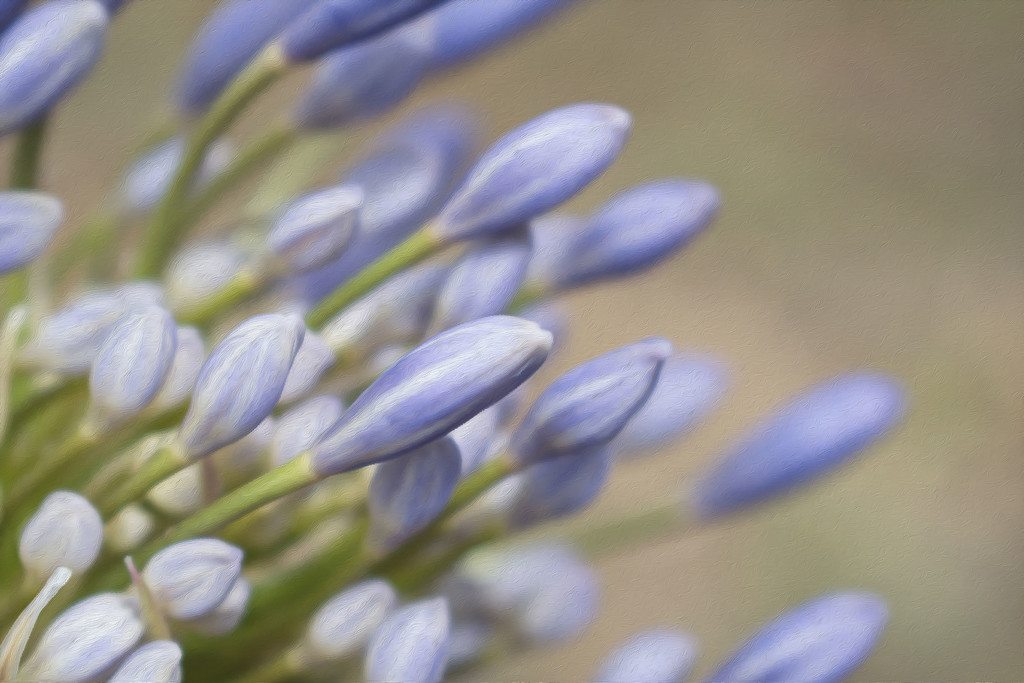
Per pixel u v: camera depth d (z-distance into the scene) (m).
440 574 0.44
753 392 1.05
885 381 0.46
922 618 1.00
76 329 0.44
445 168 0.46
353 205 0.44
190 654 0.44
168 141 0.48
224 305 0.44
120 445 0.44
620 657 0.44
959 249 1.20
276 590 0.44
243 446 0.44
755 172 1.18
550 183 0.43
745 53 1.20
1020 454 1.11
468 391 0.42
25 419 0.44
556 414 0.43
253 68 0.44
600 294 0.95
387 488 0.43
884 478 0.99
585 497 0.44
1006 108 1.23
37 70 0.43
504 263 0.44
